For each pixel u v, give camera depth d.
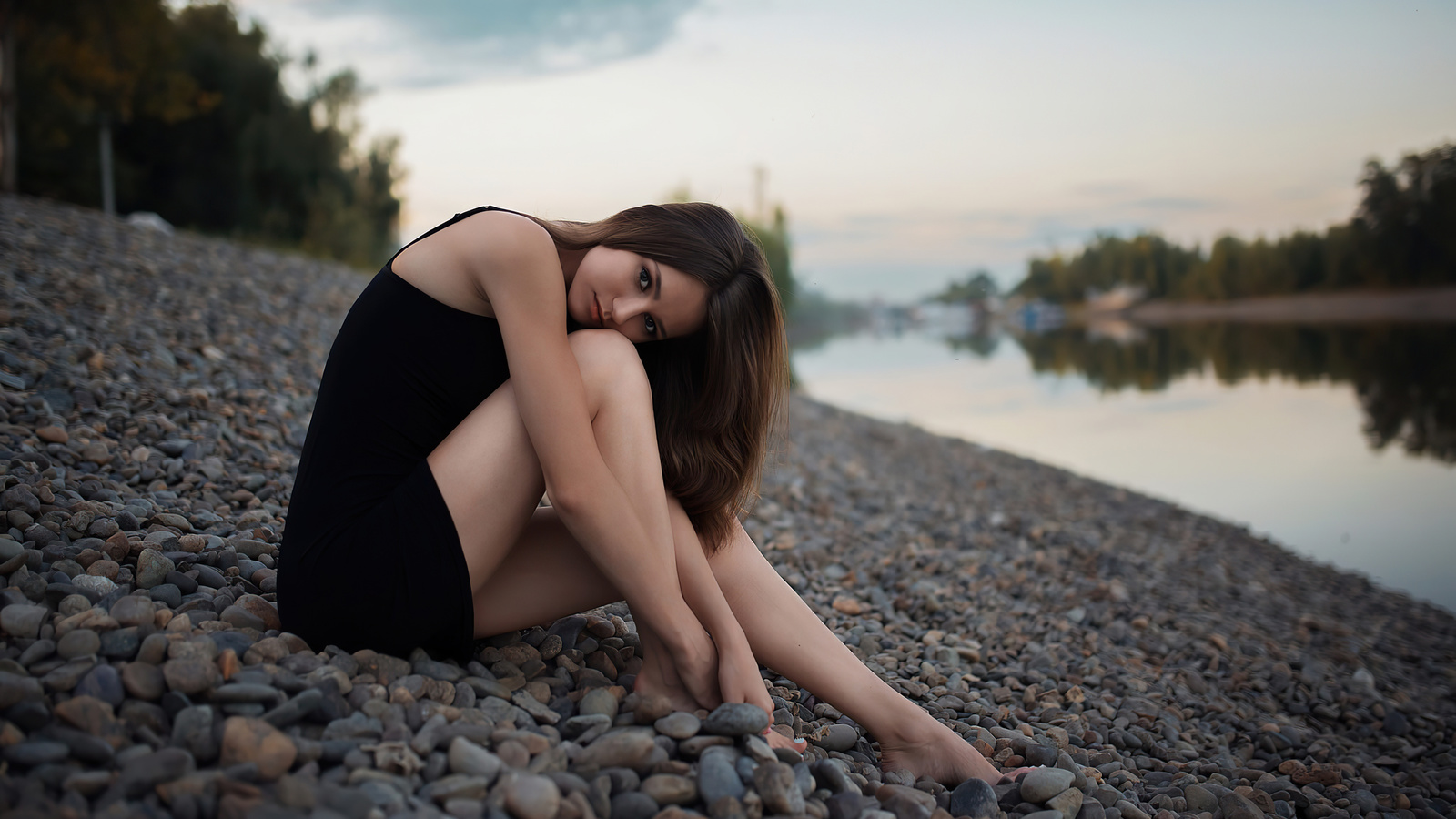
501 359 1.72
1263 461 10.80
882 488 6.62
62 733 1.24
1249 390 18.16
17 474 2.29
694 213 1.84
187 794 1.15
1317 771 2.38
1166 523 7.31
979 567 4.10
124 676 1.36
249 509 2.71
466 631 1.68
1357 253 23.14
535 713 1.62
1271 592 5.35
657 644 1.69
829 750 1.86
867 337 65.44
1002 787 1.76
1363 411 14.43
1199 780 2.20
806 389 22.98
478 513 1.62
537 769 1.41
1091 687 2.85
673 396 1.93
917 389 23.41
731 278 1.83
